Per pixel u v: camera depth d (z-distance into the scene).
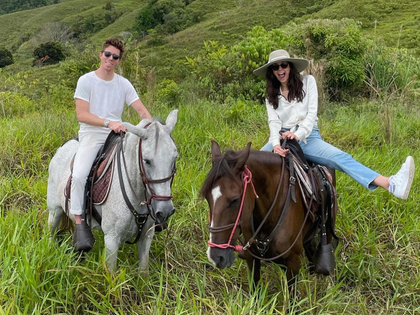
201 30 38.59
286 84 3.90
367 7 26.42
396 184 3.35
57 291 3.43
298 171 3.51
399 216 4.87
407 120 7.99
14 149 6.22
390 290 4.17
